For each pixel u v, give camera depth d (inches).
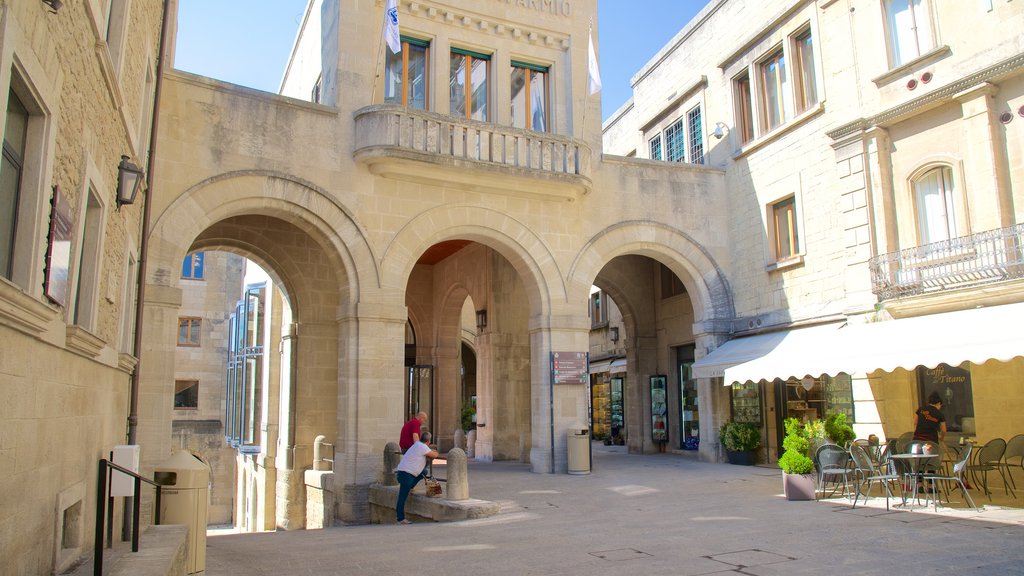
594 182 739.4
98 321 313.7
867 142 634.2
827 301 668.1
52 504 226.8
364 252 622.5
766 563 306.7
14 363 183.3
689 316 885.2
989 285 505.7
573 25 758.5
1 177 187.5
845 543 345.1
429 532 414.6
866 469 476.4
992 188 533.0
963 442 508.4
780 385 748.6
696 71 887.1
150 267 535.2
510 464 818.2
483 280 927.0
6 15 162.9
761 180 762.2
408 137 625.0
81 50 242.8
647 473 665.0
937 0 582.6
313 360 749.9
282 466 749.3
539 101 753.6
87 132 261.6
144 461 509.0
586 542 363.6
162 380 524.1
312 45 800.3
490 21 724.0
